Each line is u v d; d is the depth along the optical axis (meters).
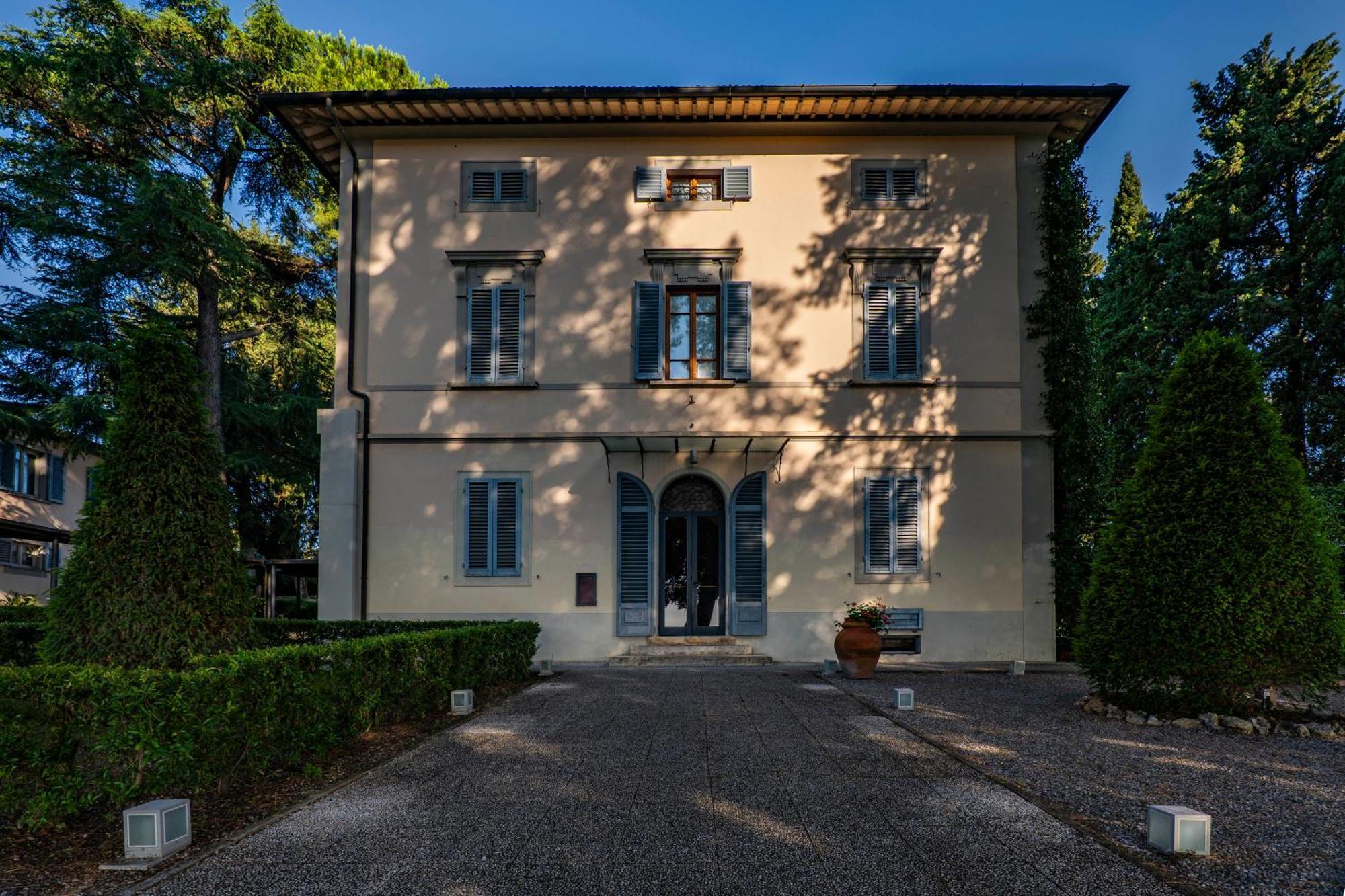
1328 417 17.25
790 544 13.24
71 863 3.96
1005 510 13.22
